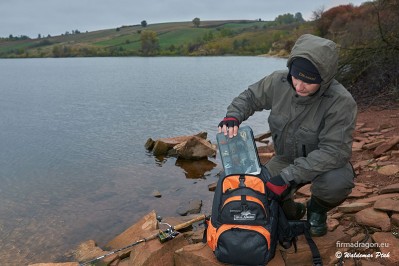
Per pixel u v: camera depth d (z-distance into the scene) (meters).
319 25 35.59
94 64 89.69
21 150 11.04
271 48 110.44
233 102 3.71
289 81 3.25
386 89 11.32
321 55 2.93
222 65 62.94
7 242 5.45
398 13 11.99
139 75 45.50
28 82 39.38
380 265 3.39
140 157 9.77
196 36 172.62
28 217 6.29
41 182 8.09
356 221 4.08
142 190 7.25
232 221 3.24
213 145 10.31
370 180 5.32
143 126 14.10
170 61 91.62
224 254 3.24
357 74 11.98
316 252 3.44
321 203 3.51
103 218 6.11
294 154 3.51
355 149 7.04
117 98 23.28
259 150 9.23
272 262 3.49
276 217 3.37
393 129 8.08
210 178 7.86
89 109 19.16
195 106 18.62
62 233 5.68
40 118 16.88
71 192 7.40
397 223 3.83
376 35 12.25
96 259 4.32
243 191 3.30
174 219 5.45
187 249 3.80
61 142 11.95
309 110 3.29
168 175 8.15
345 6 34.38
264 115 14.98
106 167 8.99
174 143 10.19
